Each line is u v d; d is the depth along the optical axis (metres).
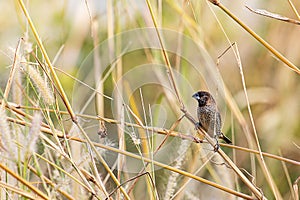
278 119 9.62
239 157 9.09
